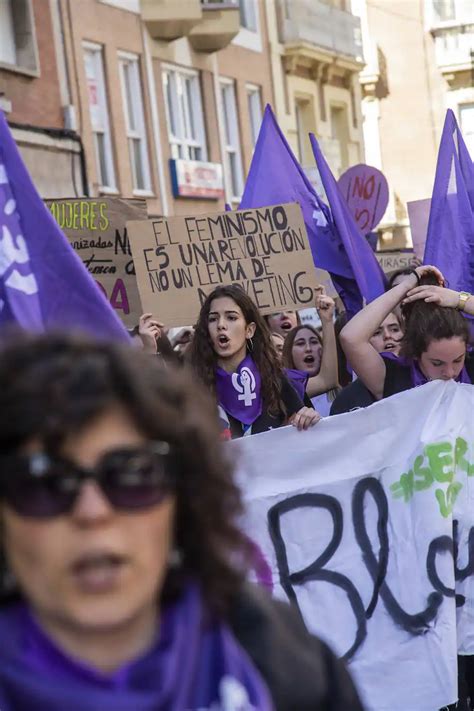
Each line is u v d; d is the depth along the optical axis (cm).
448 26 3875
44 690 165
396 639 452
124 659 173
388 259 1122
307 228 793
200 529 183
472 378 508
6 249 434
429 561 454
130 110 2175
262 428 559
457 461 469
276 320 827
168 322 696
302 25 2809
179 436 176
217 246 702
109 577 168
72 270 435
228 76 2508
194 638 177
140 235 698
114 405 171
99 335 181
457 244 687
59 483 166
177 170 2264
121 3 2112
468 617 468
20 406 166
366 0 3919
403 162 3950
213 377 561
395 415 464
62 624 171
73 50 1952
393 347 657
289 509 457
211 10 2323
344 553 457
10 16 1820
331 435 462
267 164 812
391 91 3947
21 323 431
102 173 2069
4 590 179
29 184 438
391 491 461
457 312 477
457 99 3909
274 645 191
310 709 190
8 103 1775
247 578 196
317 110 2970
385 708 449
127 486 169
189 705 174
